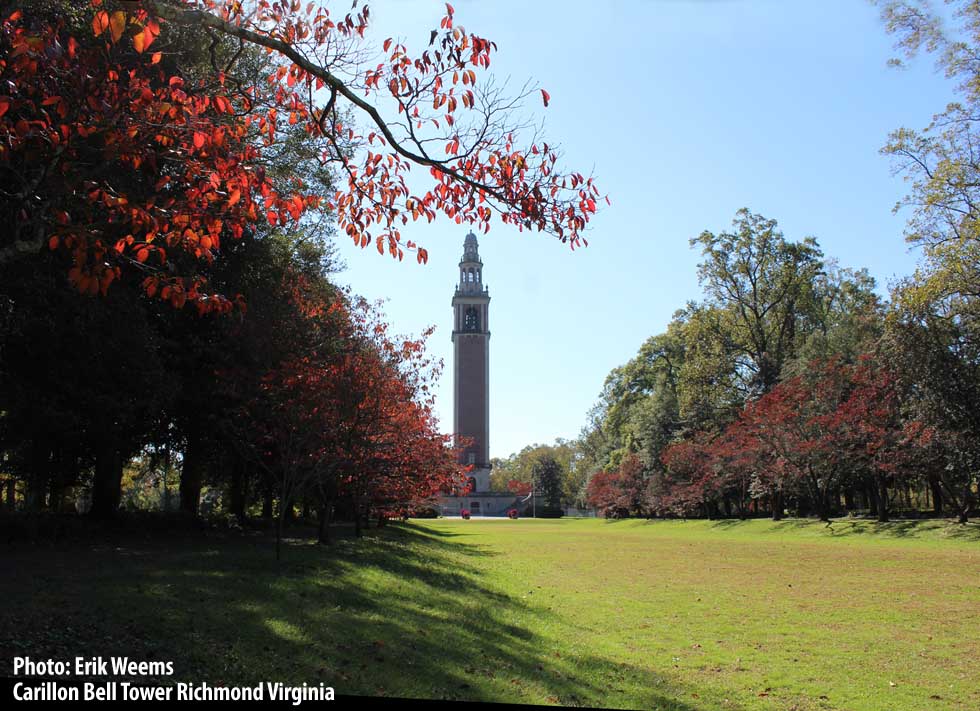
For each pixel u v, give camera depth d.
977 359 31.45
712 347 50.81
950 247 23.95
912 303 25.95
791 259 48.69
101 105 6.61
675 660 10.23
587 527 58.72
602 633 11.99
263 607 9.81
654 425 62.94
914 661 10.23
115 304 16.62
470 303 107.56
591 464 95.06
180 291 6.91
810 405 40.19
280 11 7.39
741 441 43.84
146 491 52.94
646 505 63.59
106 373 17.05
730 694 8.61
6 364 16.67
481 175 7.36
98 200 7.64
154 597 9.55
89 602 8.91
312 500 30.84
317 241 26.47
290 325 19.81
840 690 8.80
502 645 10.16
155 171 7.28
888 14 20.38
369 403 18.92
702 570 21.81
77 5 10.26
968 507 34.56
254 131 14.39
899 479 40.72
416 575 16.34
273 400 17.28
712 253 49.53
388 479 23.27
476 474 104.00
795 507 58.22
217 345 20.08
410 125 7.24
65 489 29.25
